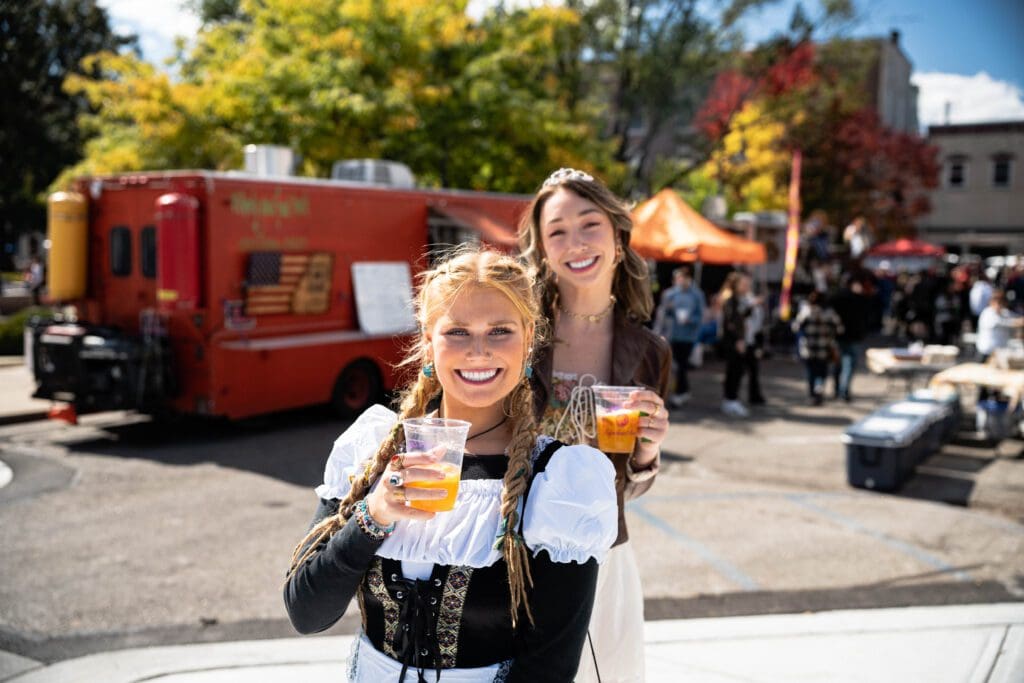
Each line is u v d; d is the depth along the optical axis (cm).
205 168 1702
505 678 166
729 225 2028
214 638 456
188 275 898
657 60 2370
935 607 496
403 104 1577
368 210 1095
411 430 162
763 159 2820
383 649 174
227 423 1076
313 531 178
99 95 1714
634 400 250
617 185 1988
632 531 646
